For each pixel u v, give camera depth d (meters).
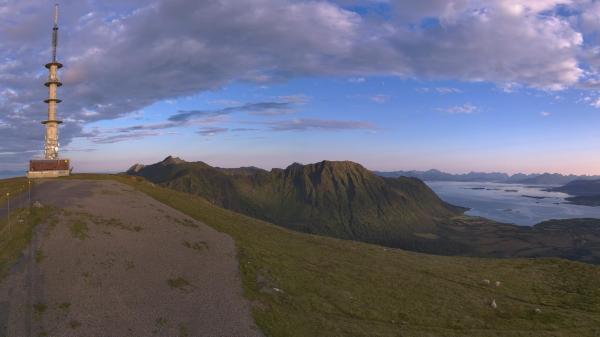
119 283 44.44
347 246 88.06
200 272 52.84
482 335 48.09
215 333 38.53
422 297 59.59
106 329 35.78
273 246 74.88
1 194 72.19
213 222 80.88
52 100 102.44
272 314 44.94
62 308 37.41
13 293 38.31
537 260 90.81
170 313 40.75
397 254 88.19
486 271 79.06
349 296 55.59
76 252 48.94
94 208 66.38
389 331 46.28
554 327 53.09
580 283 73.88
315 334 42.25
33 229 52.75
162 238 61.38
